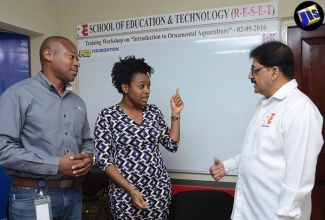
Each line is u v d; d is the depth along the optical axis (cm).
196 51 221
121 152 155
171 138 172
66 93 144
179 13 224
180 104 179
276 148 114
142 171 153
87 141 162
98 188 240
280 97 118
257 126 127
